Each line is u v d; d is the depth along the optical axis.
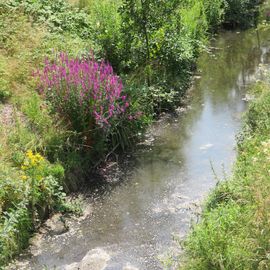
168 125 9.96
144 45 10.86
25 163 6.88
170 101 10.50
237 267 4.72
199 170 8.05
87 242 6.39
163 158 8.57
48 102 8.27
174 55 11.47
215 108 10.80
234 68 13.81
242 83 12.45
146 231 6.56
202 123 9.99
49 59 9.71
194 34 13.81
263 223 4.79
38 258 6.10
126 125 8.95
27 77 9.16
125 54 10.84
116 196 7.47
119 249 6.21
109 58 10.83
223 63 14.34
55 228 6.67
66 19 11.78
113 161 8.48
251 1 20.38
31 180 6.75
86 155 8.11
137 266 5.86
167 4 10.77
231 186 6.34
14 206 6.40
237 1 19.06
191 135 9.45
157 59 11.16
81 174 7.82
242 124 9.60
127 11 10.55
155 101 10.41
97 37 11.05
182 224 6.64
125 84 9.54
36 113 8.02
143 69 10.68
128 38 10.68
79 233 6.58
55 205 6.99
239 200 5.61
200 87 12.26
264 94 8.70
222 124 9.88
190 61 12.88
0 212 6.15
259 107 8.32
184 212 6.92
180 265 5.50
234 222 5.22
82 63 8.75
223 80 12.78
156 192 7.51
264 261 4.52
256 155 6.63
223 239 4.97
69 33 11.33
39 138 7.71
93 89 8.22
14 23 10.55
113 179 7.95
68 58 9.43
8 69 9.10
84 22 11.99
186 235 6.14
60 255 6.15
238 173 6.64
